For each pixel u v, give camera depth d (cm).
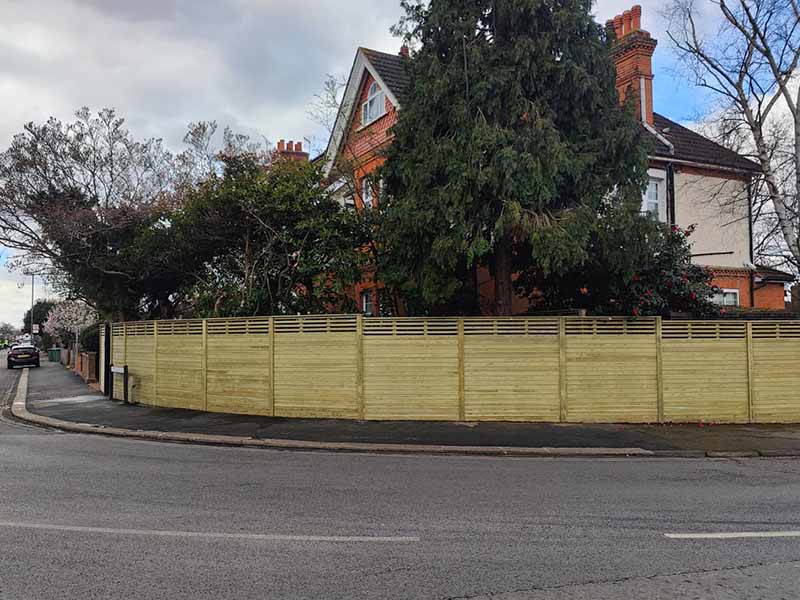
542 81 1207
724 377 1277
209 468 895
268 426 1231
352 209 1634
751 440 1101
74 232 1844
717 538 572
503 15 1201
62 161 1983
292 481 807
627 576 475
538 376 1255
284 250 1605
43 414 1511
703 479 833
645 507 682
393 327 1279
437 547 541
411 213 1219
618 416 1255
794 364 1298
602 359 1259
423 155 1250
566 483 801
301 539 561
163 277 2002
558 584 459
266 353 1357
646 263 1282
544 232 1103
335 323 1305
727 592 445
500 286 1370
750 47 1630
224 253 1795
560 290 1490
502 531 589
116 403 1678
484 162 1149
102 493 738
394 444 1060
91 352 2581
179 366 1514
